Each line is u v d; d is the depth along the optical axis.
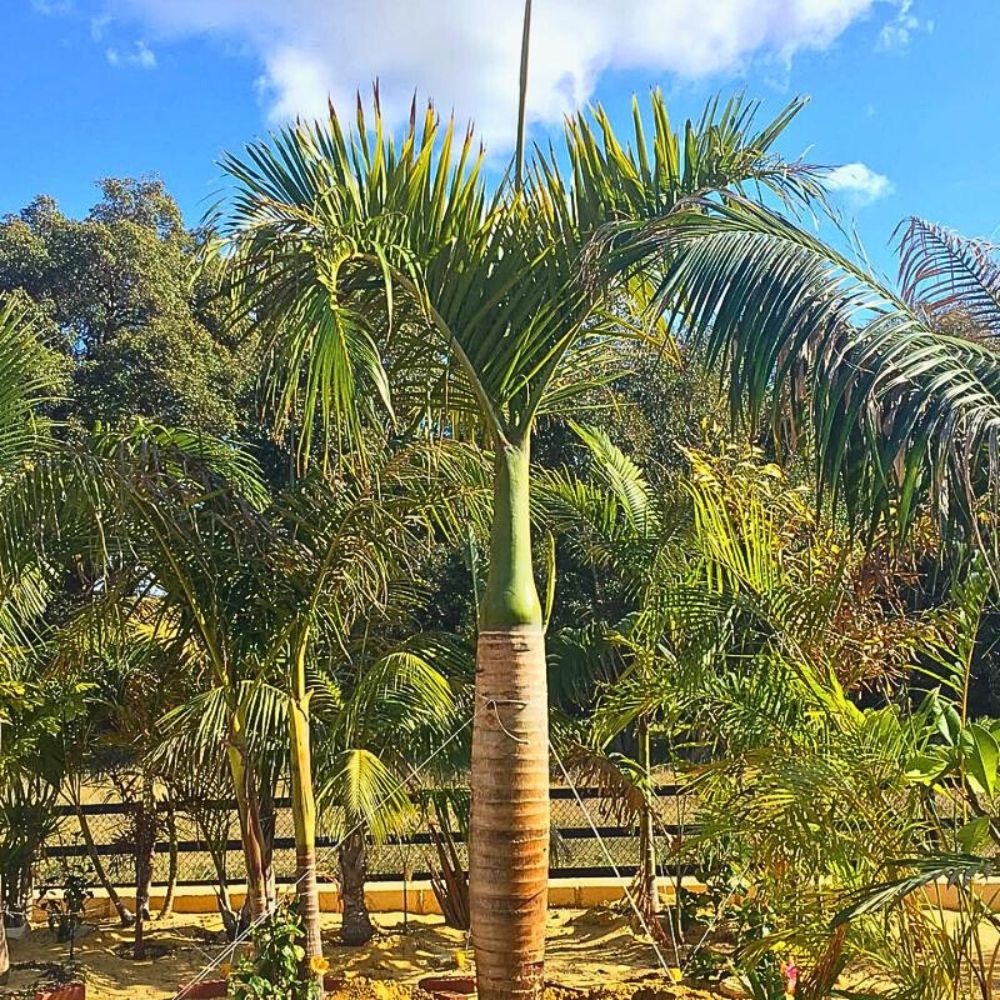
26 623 6.19
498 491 4.36
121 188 22.53
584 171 4.23
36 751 7.10
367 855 7.59
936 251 3.95
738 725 4.57
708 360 3.29
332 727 6.08
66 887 7.52
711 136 4.12
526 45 4.38
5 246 19.06
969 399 2.93
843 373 2.94
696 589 5.03
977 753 3.57
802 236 3.30
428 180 4.21
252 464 6.38
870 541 3.04
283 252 4.11
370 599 5.69
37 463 5.04
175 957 7.15
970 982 3.98
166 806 7.78
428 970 6.68
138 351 17.14
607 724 5.99
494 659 4.19
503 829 4.06
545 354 4.45
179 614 5.68
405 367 4.61
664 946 6.90
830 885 4.09
